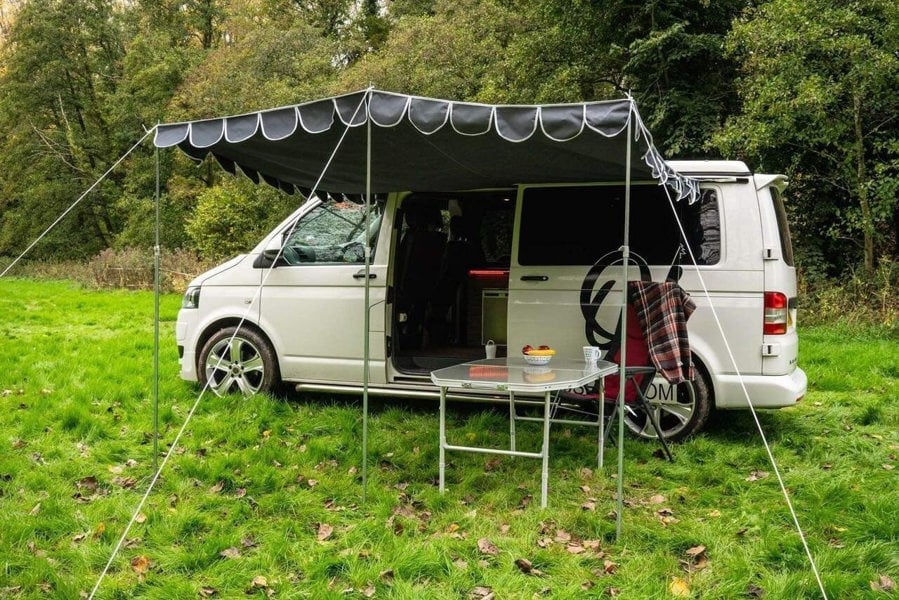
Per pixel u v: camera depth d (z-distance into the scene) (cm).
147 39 3212
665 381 527
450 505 416
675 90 1437
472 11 1967
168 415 579
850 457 502
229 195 2227
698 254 529
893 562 345
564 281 550
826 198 1245
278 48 2438
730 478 456
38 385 695
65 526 385
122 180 3550
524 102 1639
